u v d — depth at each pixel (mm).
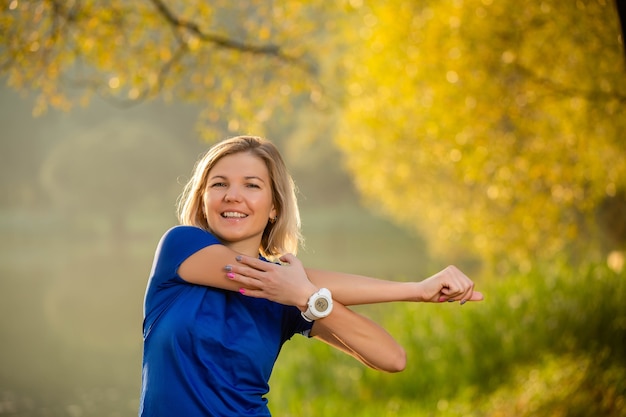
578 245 12945
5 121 47500
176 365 2680
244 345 2740
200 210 3076
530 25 8055
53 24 7316
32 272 33625
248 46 8594
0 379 13531
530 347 9539
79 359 15414
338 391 9766
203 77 8812
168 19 8016
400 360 2949
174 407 2646
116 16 7742
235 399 2709
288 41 9023
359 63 10430
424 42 8758
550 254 11727
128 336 18234
